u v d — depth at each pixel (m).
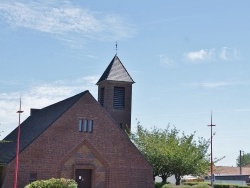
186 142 53.09
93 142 42.56
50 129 40.81
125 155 43.88
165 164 50.88
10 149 44.88
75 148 41.62
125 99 54.09
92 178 42.16
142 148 52.78
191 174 52.69
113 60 54.94
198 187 46.69
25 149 39.50
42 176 39.78
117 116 53.38
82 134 42.19
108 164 42.97
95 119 43.03
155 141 53.44
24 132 48.81
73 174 41.19
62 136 41.22
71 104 42.25
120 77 53.72
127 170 43.72
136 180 43.94
